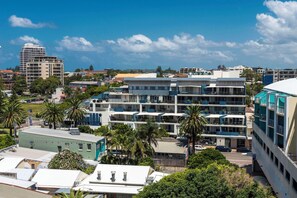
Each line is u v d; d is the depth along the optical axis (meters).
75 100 126.00
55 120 117.75
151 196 36.81
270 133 62.66
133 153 72.62
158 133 83.94
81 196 40.38
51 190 55.66
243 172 47.34
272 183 59.12
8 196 38.59
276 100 56.50
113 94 124.50
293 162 46.44
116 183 56.50
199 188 35.34
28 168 66.56
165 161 83.50
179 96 118.00
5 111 124.88
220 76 135.00
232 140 110.50
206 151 72.94
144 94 121.69
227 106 113.31
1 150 80.94
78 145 84.62
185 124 90.81
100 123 124.56
